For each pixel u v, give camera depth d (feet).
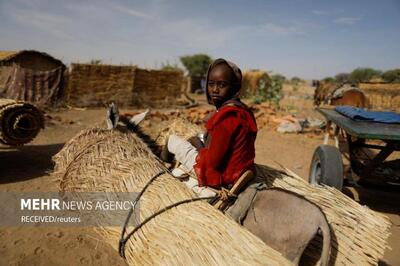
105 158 12.43
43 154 23.84
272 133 37.35
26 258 11.72
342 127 16.66
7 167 20.61
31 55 50.78
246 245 8.02
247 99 78.43
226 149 9.09
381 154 15.72
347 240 8.80
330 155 15.37
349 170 19.11
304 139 34.60
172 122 18.45
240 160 9.36
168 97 67.62
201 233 8.59
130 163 11.86
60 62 52.85
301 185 11.70
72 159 13.67
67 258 11.91
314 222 7.97
